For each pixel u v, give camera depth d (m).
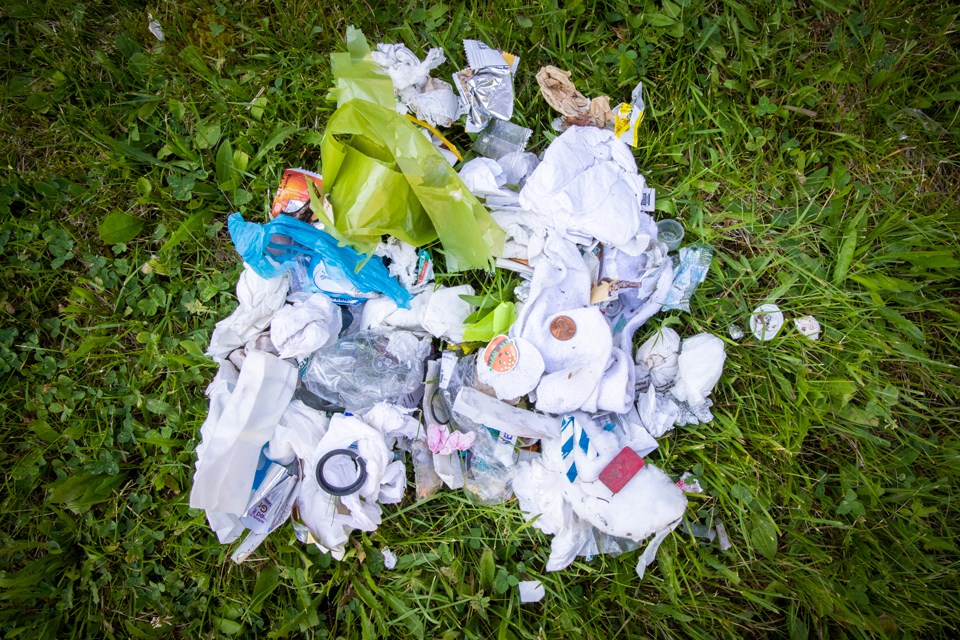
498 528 1.76
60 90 1.82
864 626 1.68
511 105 1.72
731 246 1.87
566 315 1.59
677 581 1.73
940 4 1.84
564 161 1.58
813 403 1.77
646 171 1.83
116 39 1.81
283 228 1.55
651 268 1.70
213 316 1.79
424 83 1.71
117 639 1.73
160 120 1.84
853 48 1.87
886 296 1.82
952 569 1.75
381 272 1.65
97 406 1.77
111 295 1.81
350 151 1.51
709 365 1.69
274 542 1.74
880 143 1.85
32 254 1.81
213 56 1.84
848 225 1.81
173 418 1.75
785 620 1.80
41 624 1.69
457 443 1.61
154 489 1.78
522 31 1.83
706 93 1.86
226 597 1.74
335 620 1.76
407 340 1.69
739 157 1.85
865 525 1.79
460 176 1.66
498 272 1.72
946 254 1.74
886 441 1.78
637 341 1.81
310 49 1.83
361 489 1.54
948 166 1.87
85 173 1.83
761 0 1.85
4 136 1.82
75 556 1.75
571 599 1.76
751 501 1.76
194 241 1.78
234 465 1.50
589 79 1.83
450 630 1.71
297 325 1.56
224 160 1.77
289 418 1.59
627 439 1.66
